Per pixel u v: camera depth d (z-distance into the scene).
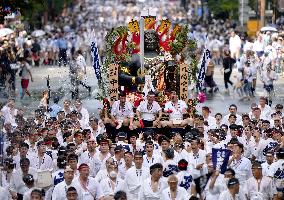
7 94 71.56
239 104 67.44
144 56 52.41
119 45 53.03
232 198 32.88
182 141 39.50
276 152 36.69
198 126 44.56
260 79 78.62
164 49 53.31
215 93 73.50
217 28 128.62
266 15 119.00
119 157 36.81
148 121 47.50
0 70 75.56
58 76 83.75
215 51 98.12
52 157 39.12
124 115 47.81
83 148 39.22
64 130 43.09
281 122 46.31
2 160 38.47
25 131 42.97
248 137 42.09
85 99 67.50
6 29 87.62
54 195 33.75
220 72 89.12
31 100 68.12
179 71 51.16
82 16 181.88
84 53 97.00
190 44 53.72
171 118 47.88
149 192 34.31
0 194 34.62
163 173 36.69
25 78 69.38
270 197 35.34
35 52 96.00
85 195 33.94
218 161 34.44
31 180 34.56
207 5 147.62
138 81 51.22
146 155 37.31
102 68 53.34
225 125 43.81
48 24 138.38
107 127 47.84
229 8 136.75
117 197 32.28
